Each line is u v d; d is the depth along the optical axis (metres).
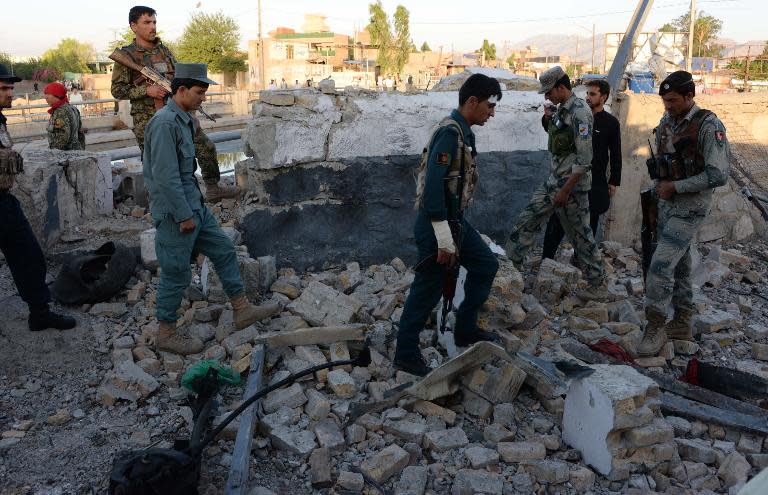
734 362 4.41
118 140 13.14
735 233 7.46
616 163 5.32
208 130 16.06
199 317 4.39
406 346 3.72
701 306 5.05
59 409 3.52
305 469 3.05
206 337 4.23
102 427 3.36
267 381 3.75
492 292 4.08
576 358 4.08
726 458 3.12
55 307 4.57
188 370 3.50
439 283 3.61
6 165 3.81
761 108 7.64
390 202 5.69
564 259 6.11
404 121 5.64
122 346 4.07
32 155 6.01
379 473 2.96
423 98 5.77
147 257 5.15
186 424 3.39
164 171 3.64
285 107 5.24
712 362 4.39
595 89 5.17
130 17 5.55
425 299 3.64
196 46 55.81
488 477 2.94
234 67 57.50
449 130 3.36
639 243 6.95
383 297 4.78
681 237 4.14
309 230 5.50
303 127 5.30
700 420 3.48
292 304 4.45
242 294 4.20
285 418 3.33
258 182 5.30
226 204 6.26
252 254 5.35
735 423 3.36
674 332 4.57
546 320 4.57
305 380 3.74
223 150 14.00
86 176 6.13
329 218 5.54
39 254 4.05
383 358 3.96
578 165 4.69
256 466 3.07
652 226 4.61
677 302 4.52
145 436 3.27
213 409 3.36
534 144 6.28
